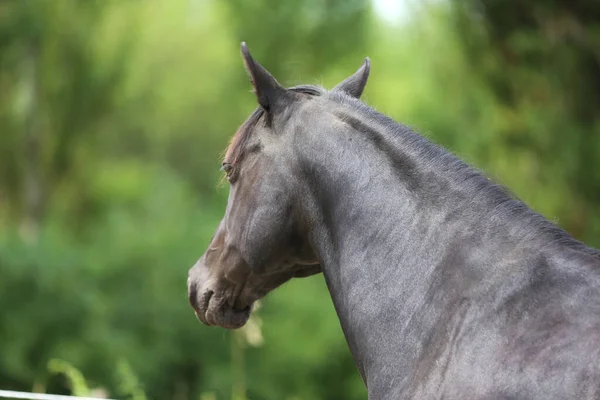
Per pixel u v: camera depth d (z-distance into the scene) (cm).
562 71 1627
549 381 318
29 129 2408
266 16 2302
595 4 1616
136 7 2475
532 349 329
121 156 2961
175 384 1805
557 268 343
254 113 422
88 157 2511
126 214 2223
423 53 1991
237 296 435
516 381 325
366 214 386
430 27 1822
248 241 410
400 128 395
